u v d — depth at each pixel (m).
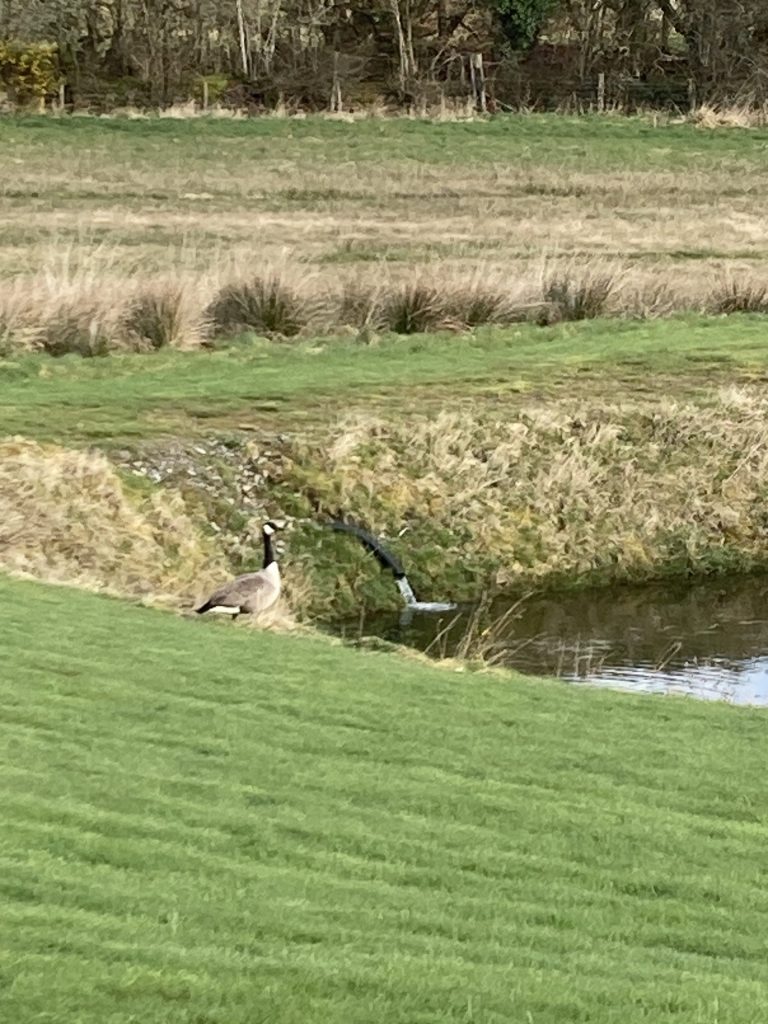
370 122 42.47
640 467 18.12
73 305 20.19
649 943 5.83
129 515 14.96
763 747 8.52
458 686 9.31
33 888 5.51
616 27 49.09
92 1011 4.55
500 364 20.11
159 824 6.37
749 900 6.29
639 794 7.51
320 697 8.62
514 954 5.49
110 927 5.23
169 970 4.88
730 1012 5.09
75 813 6.36
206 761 7.27
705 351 21.02
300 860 6.22
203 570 14.96
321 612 15.61
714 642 15.47
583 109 45.84
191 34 46.66
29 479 14.64
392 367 19.81
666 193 35.91
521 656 14.74
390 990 4.93
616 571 17.25
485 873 6.33
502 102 47.03
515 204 34.03
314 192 34.66
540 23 48.75
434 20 50.16
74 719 7.69
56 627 9.62
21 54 43.16
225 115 42.56
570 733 8.46
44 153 37.78
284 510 16.31
